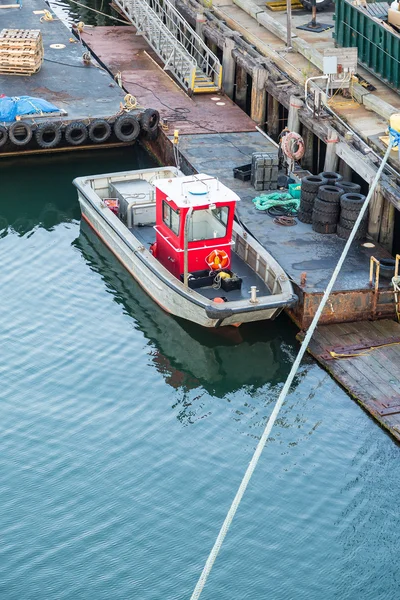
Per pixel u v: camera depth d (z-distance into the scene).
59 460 22.81
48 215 34.47
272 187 32.50
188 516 21.28
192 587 19.52
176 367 26.33
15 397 24.89
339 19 37.69
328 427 23.92
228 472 22.55
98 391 25.28
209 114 38.78
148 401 24.98
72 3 57.19
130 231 31.02
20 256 31.53
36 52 41.16
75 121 37.41
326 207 29.67
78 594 19.33
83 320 28.28
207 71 41.53
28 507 21.44
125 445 23.38
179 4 46.34
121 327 28.02
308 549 20.47
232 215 27.67
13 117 37.25
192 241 27.67
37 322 28.08
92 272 30.77
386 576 19.84
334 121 33.34
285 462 22.83
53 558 20.14
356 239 29.64
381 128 32.81
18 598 19.20
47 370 26.00
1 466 22.55
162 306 28.72
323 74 36.44
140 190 32.22
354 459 22.91
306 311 26.98
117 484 22.14
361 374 25.38
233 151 35.44
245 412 24.62
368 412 24.25
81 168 37.84
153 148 38.53
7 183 36.53
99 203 31.30
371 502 21.70
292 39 39.12
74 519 21.16
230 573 19.83
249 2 43.81
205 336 27.58
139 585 19.55
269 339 27.28
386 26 34.50
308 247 29.28
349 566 20.08
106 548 20.42
